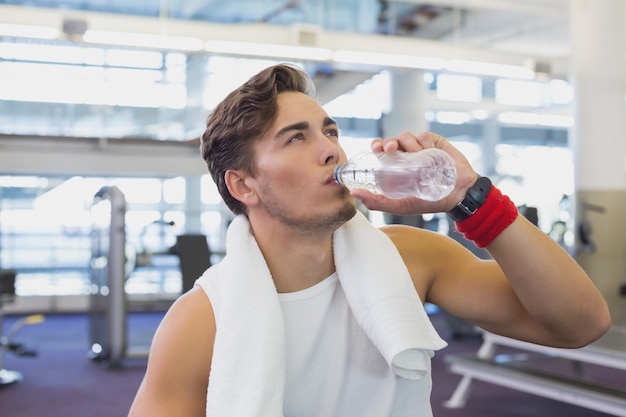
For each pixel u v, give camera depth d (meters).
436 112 10.75
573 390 3.55
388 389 1.09
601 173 5.95
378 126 10.07
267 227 1.07
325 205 1.02
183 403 1.06
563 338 1.12
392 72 9.88
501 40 9.12
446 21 8.56
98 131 8.80
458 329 6.88
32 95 8.52
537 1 8.07
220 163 1.09
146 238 8.95
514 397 4.66
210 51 6.53
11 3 6.32
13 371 5.66
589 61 5.99
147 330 7.58
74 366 5.84
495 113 10.77
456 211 1.03
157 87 8.90
